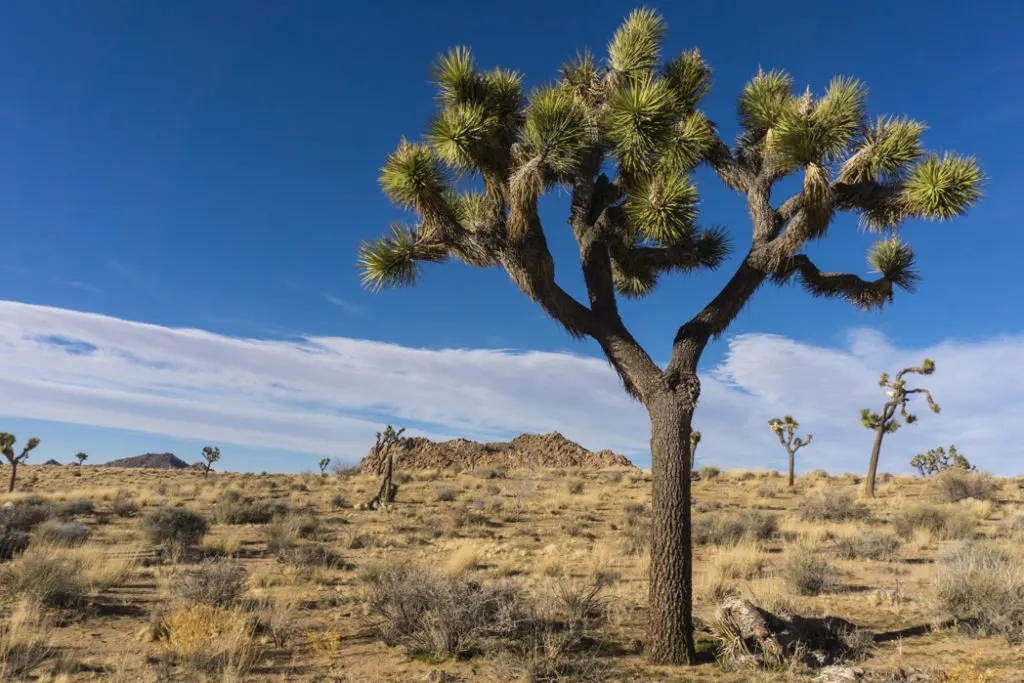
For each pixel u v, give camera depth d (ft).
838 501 80.53
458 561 43.98
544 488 126.21
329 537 64.08
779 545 60.23
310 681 21.70
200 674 21.35
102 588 36.96
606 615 30.81
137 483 144.15
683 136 25.36
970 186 24.21
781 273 26.12
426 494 114.83
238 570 35.58
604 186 27.20
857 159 26.25
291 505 90.99
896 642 25.99
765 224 25.17
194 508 89.81
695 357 23.98
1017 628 26.73
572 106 24.81
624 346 24.35
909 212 25.71
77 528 56.70
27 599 30.19
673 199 25.25
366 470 169.07
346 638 27.35
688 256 30.27
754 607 24.58
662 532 23.50
